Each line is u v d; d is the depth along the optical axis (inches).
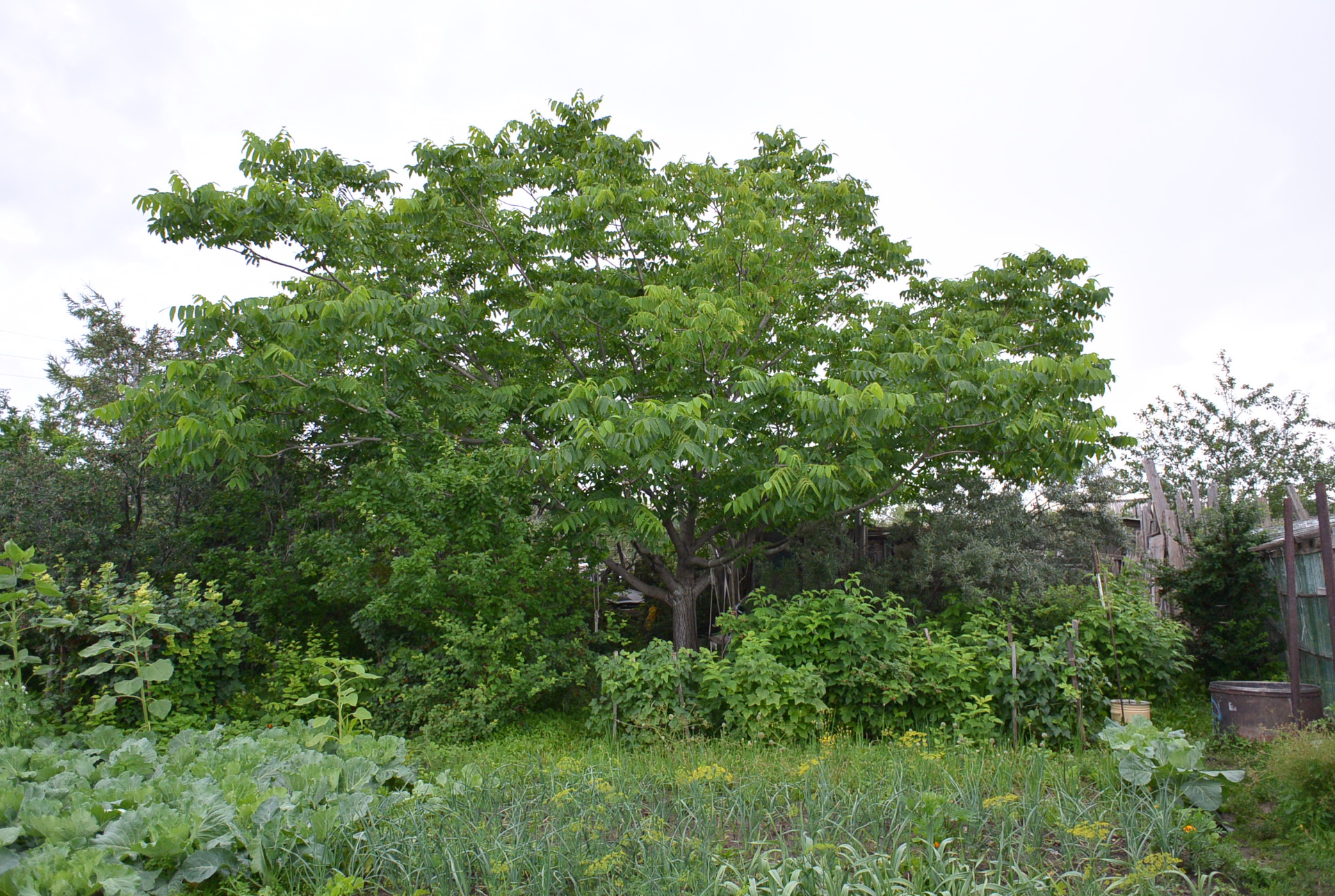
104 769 211.0
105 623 283.9
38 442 448.5
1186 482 872.3
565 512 386.9
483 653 336.8
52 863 139.3
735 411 369.4
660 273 421.4
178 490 451.2
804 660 306.7
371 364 366.9
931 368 346.6
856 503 422.0
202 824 159.6
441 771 246.2
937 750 253.4
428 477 351.3
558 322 387.9
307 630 382.0
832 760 241.1
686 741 281.4
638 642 520.4
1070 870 160.9
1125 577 417.1
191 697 315.9
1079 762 236.2
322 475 438.0
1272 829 183.2
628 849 168.9
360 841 171.2
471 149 424.5
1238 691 292.2
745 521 415.5
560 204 393.4
